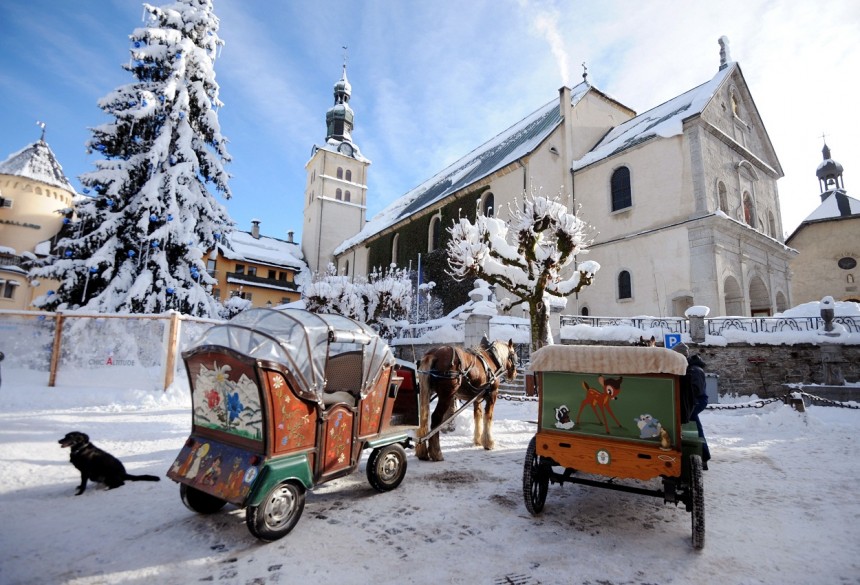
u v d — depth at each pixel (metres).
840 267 39.44
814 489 5.62
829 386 14.16
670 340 15.19
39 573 3.15
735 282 23.59
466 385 7.33
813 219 40.75
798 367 15.80
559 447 4.54
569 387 4.65
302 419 4.12
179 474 4.12
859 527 4.38
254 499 3.59
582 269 14.19
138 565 3.32
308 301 20.22
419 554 3.64
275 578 3.19
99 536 3.80
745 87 29.50
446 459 6.93
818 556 3.74
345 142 59.62
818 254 40.53
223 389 4.10
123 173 16.98
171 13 18.95
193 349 4.28
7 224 29.20
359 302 20.23
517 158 27.44
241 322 4.77
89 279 16.19
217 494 3.74
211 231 19.06
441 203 34.16
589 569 3.46
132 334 11.85
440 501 4.94
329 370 5.84
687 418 4.57
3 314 11.49
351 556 3.57
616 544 3.95
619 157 27.12
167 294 16.81
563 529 4.26
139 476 5.25
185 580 3.14
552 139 29.38
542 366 4.66
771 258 27.89
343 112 61.03
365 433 4.98
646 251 24.81
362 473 6.05
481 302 16.83
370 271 44.19
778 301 28.08
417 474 6.02
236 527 4.08
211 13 20.23
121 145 18.03
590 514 4.71
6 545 3.55
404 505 4.79
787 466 6.78
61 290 16.23
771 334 16.22
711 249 22.08
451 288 30.91
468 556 3.63
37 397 10.32
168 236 17.03
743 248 24.69
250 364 3.78
